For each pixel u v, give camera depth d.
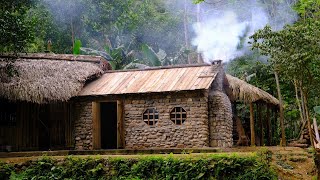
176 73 15.76
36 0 14.67
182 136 14.30
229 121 15.70
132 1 30.78
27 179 10.45
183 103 14.42
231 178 9.51
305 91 12.45
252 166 9.52
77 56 17.42
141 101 14.91
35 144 16.03
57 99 14.56
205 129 14.10
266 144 21.45
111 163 10.48
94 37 29.23
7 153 12.49
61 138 16.09
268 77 23.98
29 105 16.03
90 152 13.65
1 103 15.25
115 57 25.12
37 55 16.77
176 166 9.92
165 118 14.56
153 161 10.16
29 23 13.89
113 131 18.81
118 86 15.57
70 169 10.62
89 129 15.54
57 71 15.55
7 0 12.81
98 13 27.27
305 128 17.70
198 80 14.64
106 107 18.98
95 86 15.95
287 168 11.16
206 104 14.29
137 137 14.83
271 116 22.88
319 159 11.31
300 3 20.05
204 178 9.65
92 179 10.38
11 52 14.86
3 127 15.22
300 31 11.70
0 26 12.28
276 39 11.95
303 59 11.56
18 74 13.91
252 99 16.59
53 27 26.62
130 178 10.05
